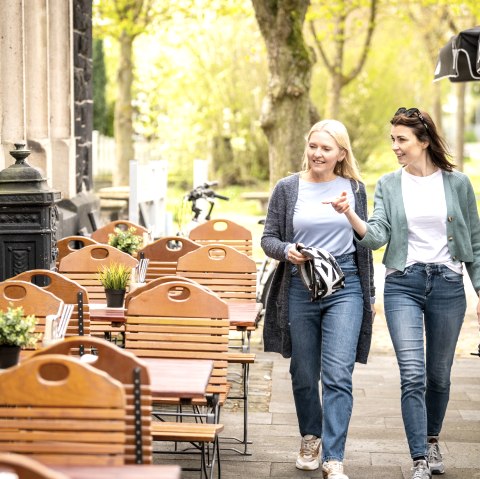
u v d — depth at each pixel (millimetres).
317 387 9891
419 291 9344
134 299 9484
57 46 20016
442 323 9398
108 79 54156
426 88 54969
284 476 9930
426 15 44594
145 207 24469
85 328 9711
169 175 50531
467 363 15594
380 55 51781
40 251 13312
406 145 9352
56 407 6117
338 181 9609
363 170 53625
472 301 22109
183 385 7594
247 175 49844
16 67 16953
